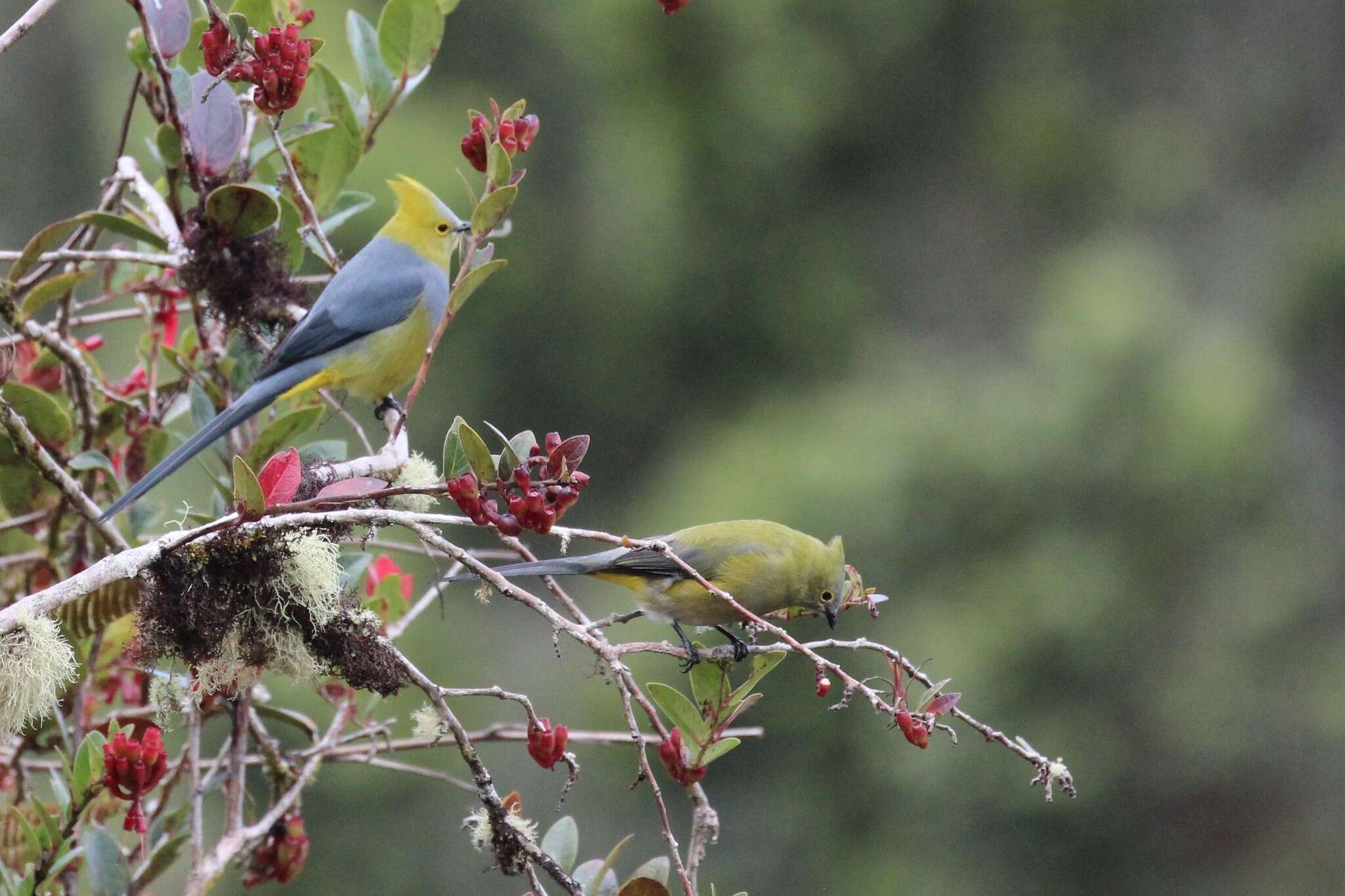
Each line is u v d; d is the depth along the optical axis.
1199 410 16.78
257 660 5.00
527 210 18.62
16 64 17.78
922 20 19.67
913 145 20.23
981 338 19.70
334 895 13.67
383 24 7.08
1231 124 21.05
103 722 6.13
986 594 16.22
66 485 5.44
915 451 16.92
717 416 19.05
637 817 15.30
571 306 18.73
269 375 6.65
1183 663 16.27
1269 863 15.86
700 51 18.75
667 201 18.61
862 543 16.52
